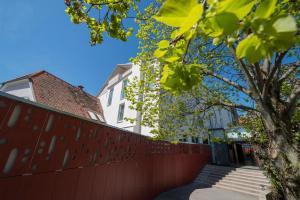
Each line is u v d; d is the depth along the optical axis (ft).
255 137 25.23
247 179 39.34
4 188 8.70
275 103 10.59
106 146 19.21
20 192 9.46
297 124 14.21
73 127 13.98
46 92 42.19
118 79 65.82
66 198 12.94
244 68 10.74
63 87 50.93
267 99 10.03
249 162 55.01
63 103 44.78
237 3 1.62
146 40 22.00
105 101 68.69
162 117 21.77
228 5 1.62
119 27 8.27
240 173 42.70
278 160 9.59
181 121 22.72
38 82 41.93
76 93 56.13
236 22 1.68
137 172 26.66
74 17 8.31
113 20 8.10
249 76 10.67
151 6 20.18
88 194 15.65
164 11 1.63
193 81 2.90
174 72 2.91
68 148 13.34
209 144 58.85
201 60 19.61
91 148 16.43
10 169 9.03
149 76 19.77
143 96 22.77
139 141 28.35
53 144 11.92
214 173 46.78
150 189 30.42
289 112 10.16
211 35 1.94
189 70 2.89
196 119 22.94
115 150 21.18
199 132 22.88
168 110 22.09
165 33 21.31
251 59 1.86
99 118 55.47
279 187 20.47
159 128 21.48
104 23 8.19
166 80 2.97
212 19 1.71
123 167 22.84
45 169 11.20
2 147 8.70
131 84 22.29
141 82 20.18
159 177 34.19
